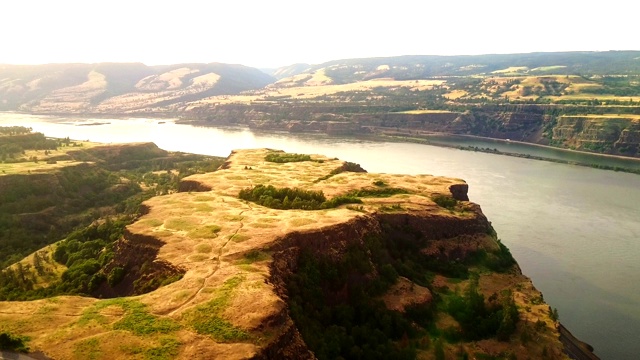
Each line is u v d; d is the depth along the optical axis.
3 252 135.75
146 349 54.00
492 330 95.44
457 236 128.88
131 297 66.44
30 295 92.44
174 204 109.69
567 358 88.62
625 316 112.00
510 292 110.44
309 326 77.75
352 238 101.06
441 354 86.19
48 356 53.50
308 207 114.62
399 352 83.88
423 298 100.69
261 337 57.84
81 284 91.19
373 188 144.75
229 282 68.81
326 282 90.38
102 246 114.75
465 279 116.50
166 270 76.38
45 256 117.12
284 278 81.12
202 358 53.00
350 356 80.62
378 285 98.75
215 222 96.06
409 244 120.12
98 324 59.09
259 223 96.06
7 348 55.00
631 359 96.00
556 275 131.75
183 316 60.31
